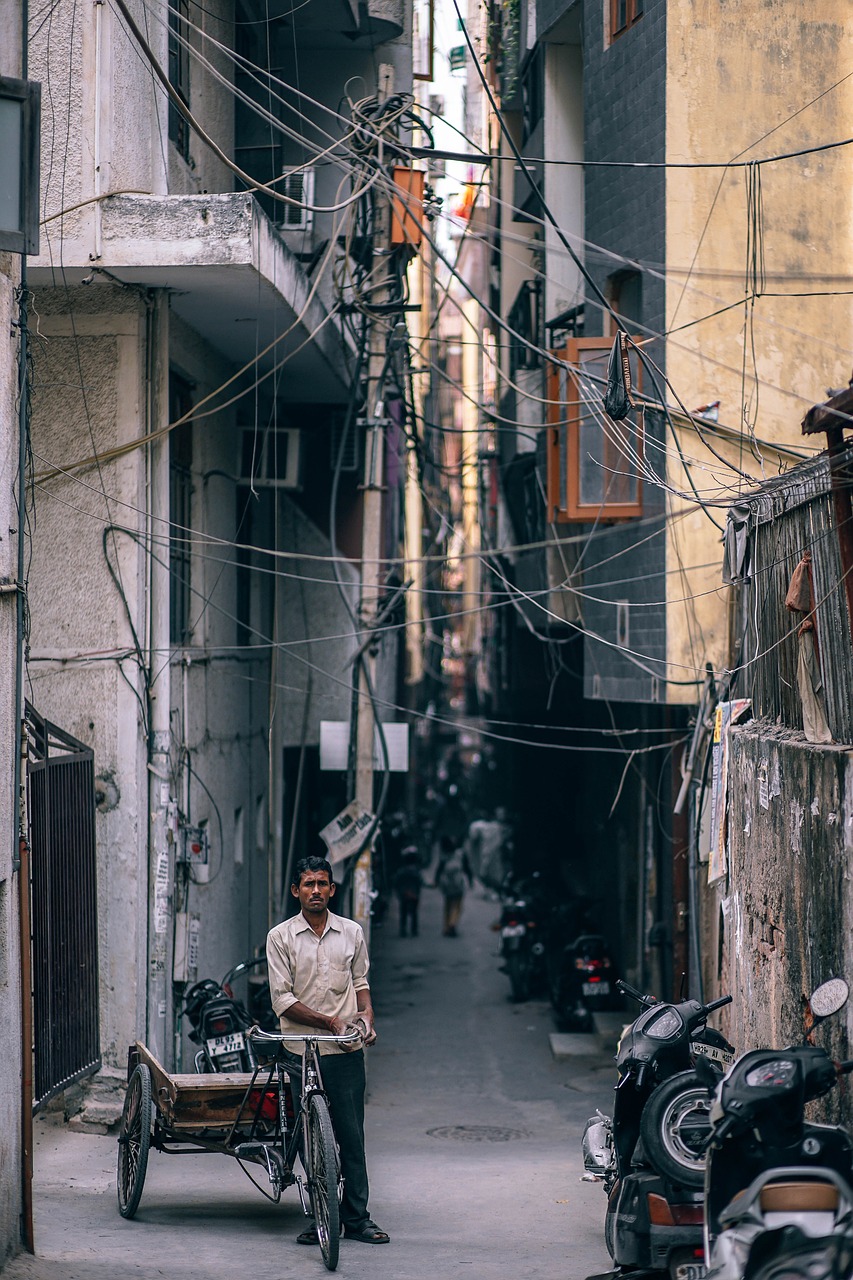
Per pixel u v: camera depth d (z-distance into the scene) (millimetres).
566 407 12305
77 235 9344
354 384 12586
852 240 11891
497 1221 7656
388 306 11969
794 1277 4262
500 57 17828
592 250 13266
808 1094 5105
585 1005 15516
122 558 10047
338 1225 6297
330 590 16297
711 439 11680
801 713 7773
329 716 16141
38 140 5766
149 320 10164
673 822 12859
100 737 10008
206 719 12281
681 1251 5637
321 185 15172
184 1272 6176
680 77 11758
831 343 11797
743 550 9336
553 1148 10578
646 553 12031
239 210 9320
